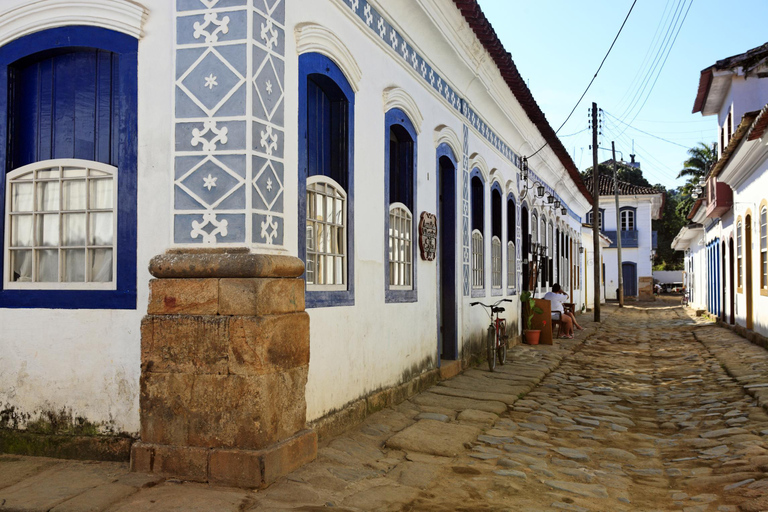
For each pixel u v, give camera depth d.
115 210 5.04
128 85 4.98
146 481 4.41
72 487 4.32
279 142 4.95
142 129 4.95
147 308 4.69
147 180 4.92
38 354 5.10
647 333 19.91
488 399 8.23
